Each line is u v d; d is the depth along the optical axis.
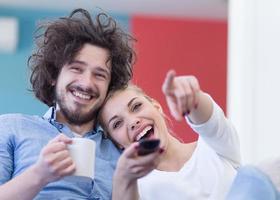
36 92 1.94
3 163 1.62
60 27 1.85
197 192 1.71
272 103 2.72
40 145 1.69
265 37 2.78
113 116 1.79
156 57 3.92
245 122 2.75
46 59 1.87
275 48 2.75
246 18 2.81
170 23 3.97
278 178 1.10
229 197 1.12
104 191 1.71
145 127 1.78
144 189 1.74
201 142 1.80
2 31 3.76
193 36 3.97
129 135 1.78
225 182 1.70
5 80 3.80
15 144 1.69
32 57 2.00
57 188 1.63
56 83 1.85
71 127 1.84
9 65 3.82
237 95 2.79
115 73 1.88
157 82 3.88
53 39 1.85
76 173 1.38
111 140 1.87
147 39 3.94
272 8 2.78
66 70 1.80
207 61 3.95
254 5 2.80
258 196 1.08
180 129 3.63
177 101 1.30
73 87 1.78
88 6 3.86
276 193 1.08
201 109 1.56
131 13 3.96
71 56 1.79
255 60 2.78
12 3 3.83
